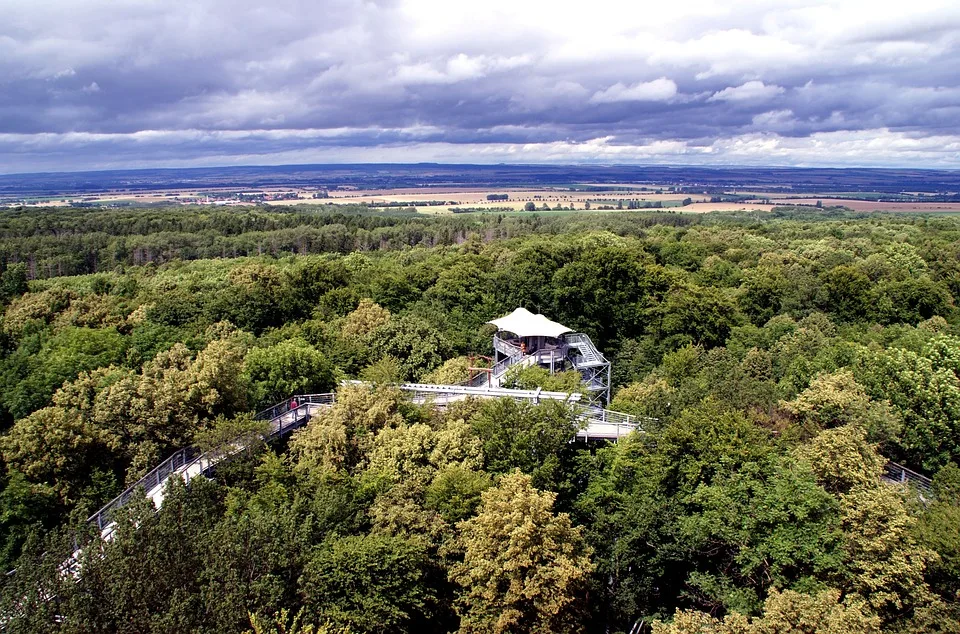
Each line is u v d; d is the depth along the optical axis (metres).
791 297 77.44
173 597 22.58
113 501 35.66
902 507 28.06
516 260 83.56
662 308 70.56
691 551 31.91
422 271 83.62
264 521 28.36
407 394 48.47
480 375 59.31
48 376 47.66
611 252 77.06
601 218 199.62
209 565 24.95
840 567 26.66
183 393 42.03
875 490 28.56
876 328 67.12
